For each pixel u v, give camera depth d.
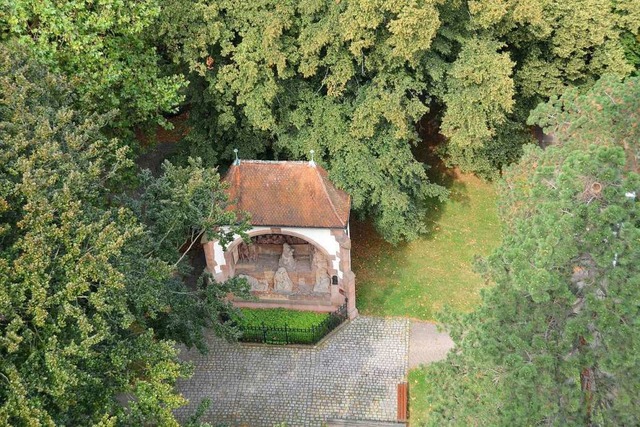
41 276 16.56
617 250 16.36
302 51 28.84
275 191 30.16
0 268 15.77
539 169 20.39
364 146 31.33
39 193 17.41
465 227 38.50
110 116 24.00
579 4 32.16
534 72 35.50
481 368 18.00
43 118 20.17
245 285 25.12
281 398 28.08
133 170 30.47
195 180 22.64
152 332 19.31
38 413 14.92
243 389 28.53
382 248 36.75
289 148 32.44
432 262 35.81
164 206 23.91
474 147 34.75
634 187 17.02
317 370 29.39
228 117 30.95
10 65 21.84
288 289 32.47
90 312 18.84
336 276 31.17
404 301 33.19
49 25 24.97
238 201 30.11
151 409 17.95
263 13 28.34
